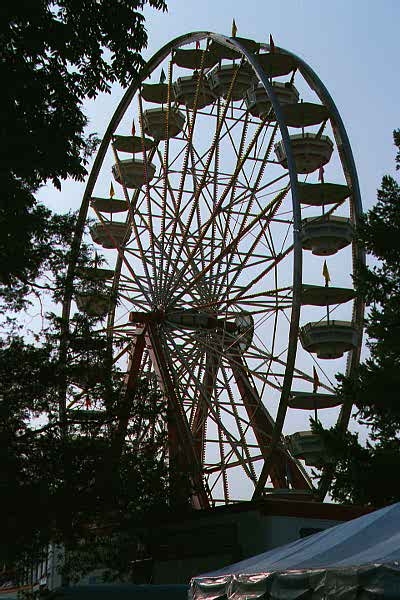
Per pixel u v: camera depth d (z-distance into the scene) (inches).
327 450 1343.5
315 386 1517.0
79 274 1138.7
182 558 1149.1
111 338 1213.7
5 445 1029.8
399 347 1343.5
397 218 1397.6
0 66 880.9
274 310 1571.1
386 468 1269.7
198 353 1609.3
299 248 1364.4
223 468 1471.5
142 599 696.4
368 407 1365.7
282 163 1684.3
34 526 1033.5
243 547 1082.1
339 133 1601.9
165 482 1170.0
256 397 1545.3
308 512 1088.2
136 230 1668.3
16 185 904.9
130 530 1190.9
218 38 1581.0
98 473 1079.0
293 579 388.2
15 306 1106.7
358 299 1572.3
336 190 1593.3
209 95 1788.9
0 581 1194.6
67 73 921.5
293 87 1712.6
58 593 687.7
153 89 1763.0
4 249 964.6
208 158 1622.8
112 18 917.8
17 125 885.2
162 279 1625.2
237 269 1598.2
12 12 872.3
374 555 359.9
